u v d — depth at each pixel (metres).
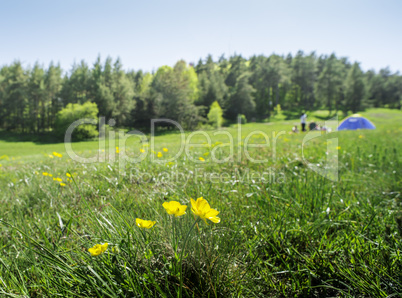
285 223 1.82
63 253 1.34
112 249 1.21
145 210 1.77
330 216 2.04
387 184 3.08
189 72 61.47
